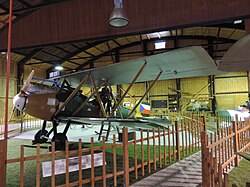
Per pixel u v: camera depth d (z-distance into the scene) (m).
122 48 18.19
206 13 6.52
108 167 3.71
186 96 17.55
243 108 11.82
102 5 7.70
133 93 18.52
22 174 2.20
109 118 4.74
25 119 11.51
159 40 16.97
